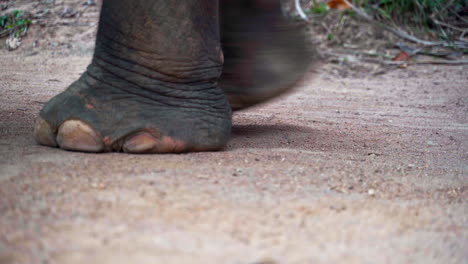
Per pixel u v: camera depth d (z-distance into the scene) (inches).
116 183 96.0
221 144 109.5
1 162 100.4
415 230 91.6
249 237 87.8
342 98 174.1
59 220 88.3
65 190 93.8
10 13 260.2
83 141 104.0
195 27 106.4
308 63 119.0
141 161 102.6
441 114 154.7
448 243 89.7
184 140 106.1
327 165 108.0
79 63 215.8
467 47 242.2
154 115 105.3
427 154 119.7
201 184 97.4
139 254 84.3
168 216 90.1
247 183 98.9
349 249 87.2
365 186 101.7
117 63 105.6
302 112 149.5
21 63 212.8
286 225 90.3
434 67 225.9
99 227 87.6
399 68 224.4
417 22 260.8
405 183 104.0
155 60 105.4
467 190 103.5
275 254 85.6
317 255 85.9
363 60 229.6
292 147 117.1
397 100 174.7
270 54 118.0
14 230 86.3
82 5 269.4
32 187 94.0
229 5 116.5
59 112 104.7
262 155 109.8
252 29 117.3
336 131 131.7
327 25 252.4
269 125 133.1
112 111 104.4
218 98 110.4
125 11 105.0
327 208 94.5
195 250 85.4
